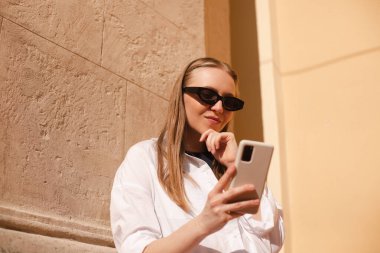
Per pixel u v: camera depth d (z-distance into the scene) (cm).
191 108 181
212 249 155
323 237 361
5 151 214
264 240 168
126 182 162
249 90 416
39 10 249
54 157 234
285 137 400
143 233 150
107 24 287
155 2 329
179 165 169
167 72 320
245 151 139
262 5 434
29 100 231
